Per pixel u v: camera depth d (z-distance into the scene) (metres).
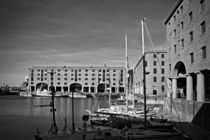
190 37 36.66
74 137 22.16
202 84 32.12
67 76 172.50
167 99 47.81
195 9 34.12
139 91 106.31
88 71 172.38
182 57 40.12
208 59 29.41
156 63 97.50
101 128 24.69
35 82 174.12
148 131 23.83
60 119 47.38
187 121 33.16
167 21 50.91
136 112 41.66
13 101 121.31
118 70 171.50
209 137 22.52
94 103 102.56
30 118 50.81
